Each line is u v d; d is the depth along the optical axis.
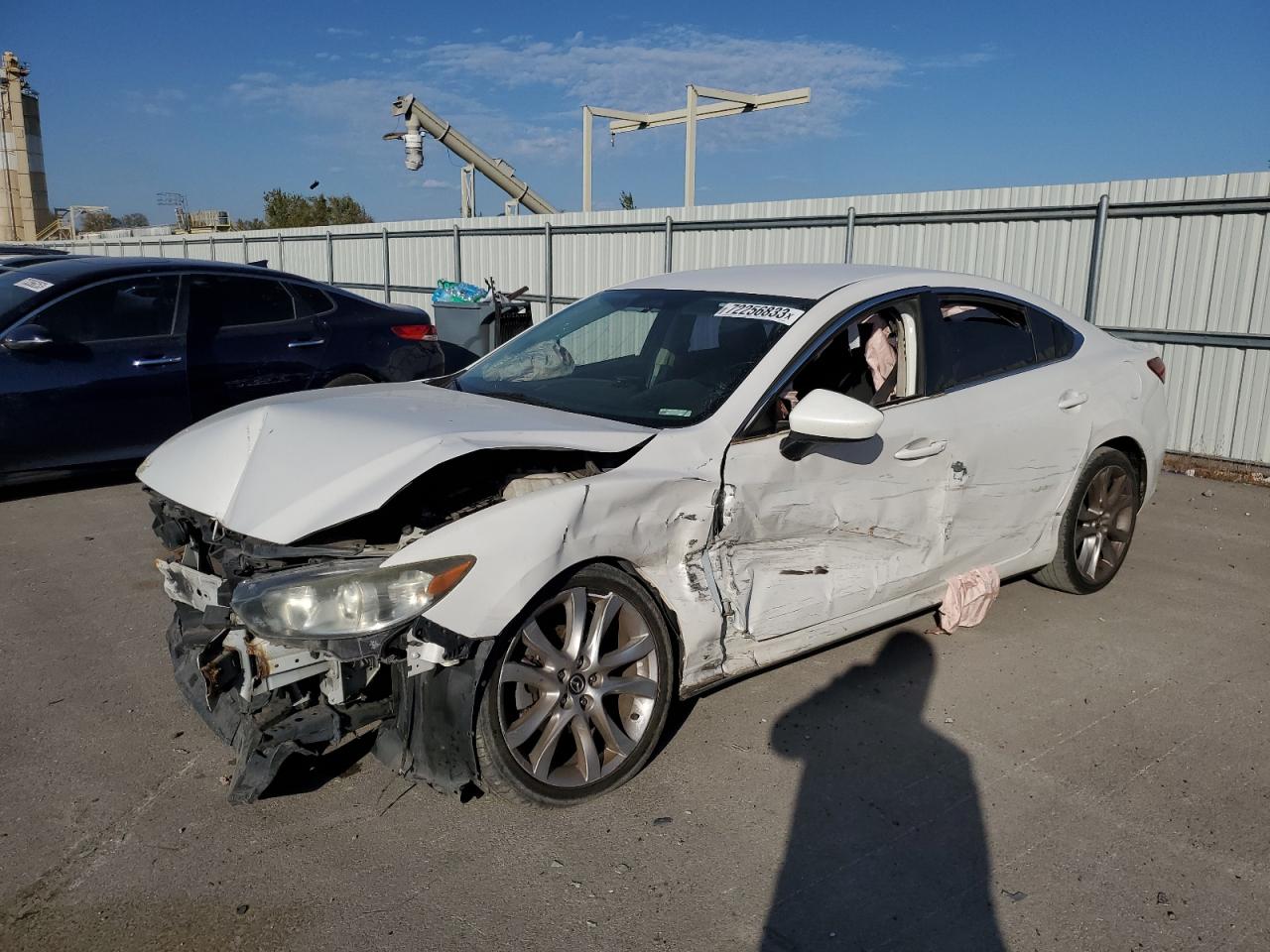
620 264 12.95
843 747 3.48
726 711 3.74
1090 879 2.76
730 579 3.38
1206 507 7.05
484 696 2.84
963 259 9.66
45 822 2.98
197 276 7.07
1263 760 3.44
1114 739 3.58
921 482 3.95
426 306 16.47
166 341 6.81
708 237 11.78
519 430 3.20
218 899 2.63
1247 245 7.85
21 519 6.25
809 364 3.89
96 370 6.52
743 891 2.69
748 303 4.05
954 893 2.69
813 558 3.63
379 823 2.99
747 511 3.39
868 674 4.09
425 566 2.71
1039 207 9.01
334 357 7.66
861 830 2.98
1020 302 4.71
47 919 2.55
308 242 18.95
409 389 4.12
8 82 49.84
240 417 3.50
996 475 4.27
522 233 14.31
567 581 2.98
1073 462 4.66
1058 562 4.85
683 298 4.30
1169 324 8.38
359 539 2.96
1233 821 3.06
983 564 4.39
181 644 3.42
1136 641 4.50
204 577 3.18
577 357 4.32
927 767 3.36
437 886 2.69
